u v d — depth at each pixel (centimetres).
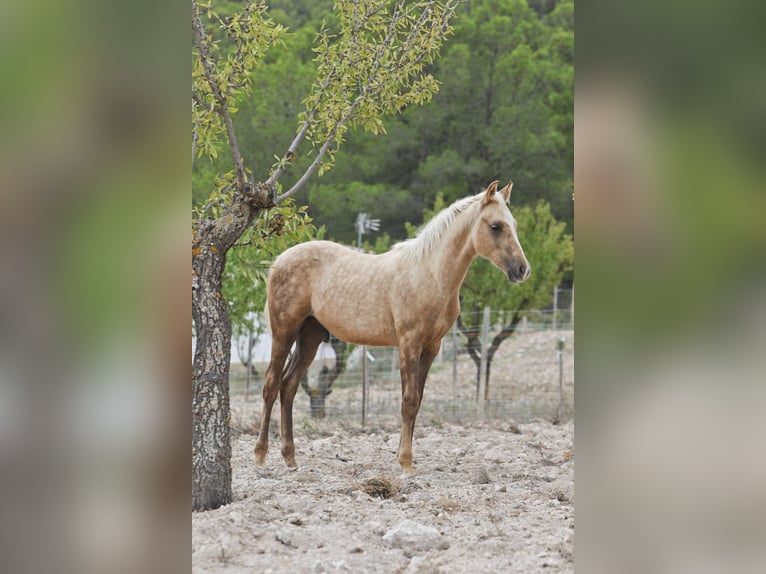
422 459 691
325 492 521
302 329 680
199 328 464
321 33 573
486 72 2109
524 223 1322
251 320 1069
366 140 2089
